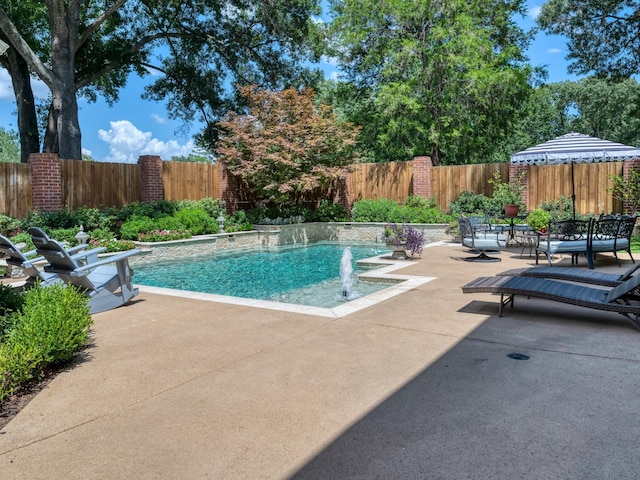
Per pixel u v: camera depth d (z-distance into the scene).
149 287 7.24
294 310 5.66
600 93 42.28
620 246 9.03
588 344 4.30
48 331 3.71
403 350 4.17
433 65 20.47
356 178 18.95
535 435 2.65
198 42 21.98
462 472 2.31
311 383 3.46
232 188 17.36
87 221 12.84
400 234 10.46
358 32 22.44
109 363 3.95
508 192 15.35
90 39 20.97
